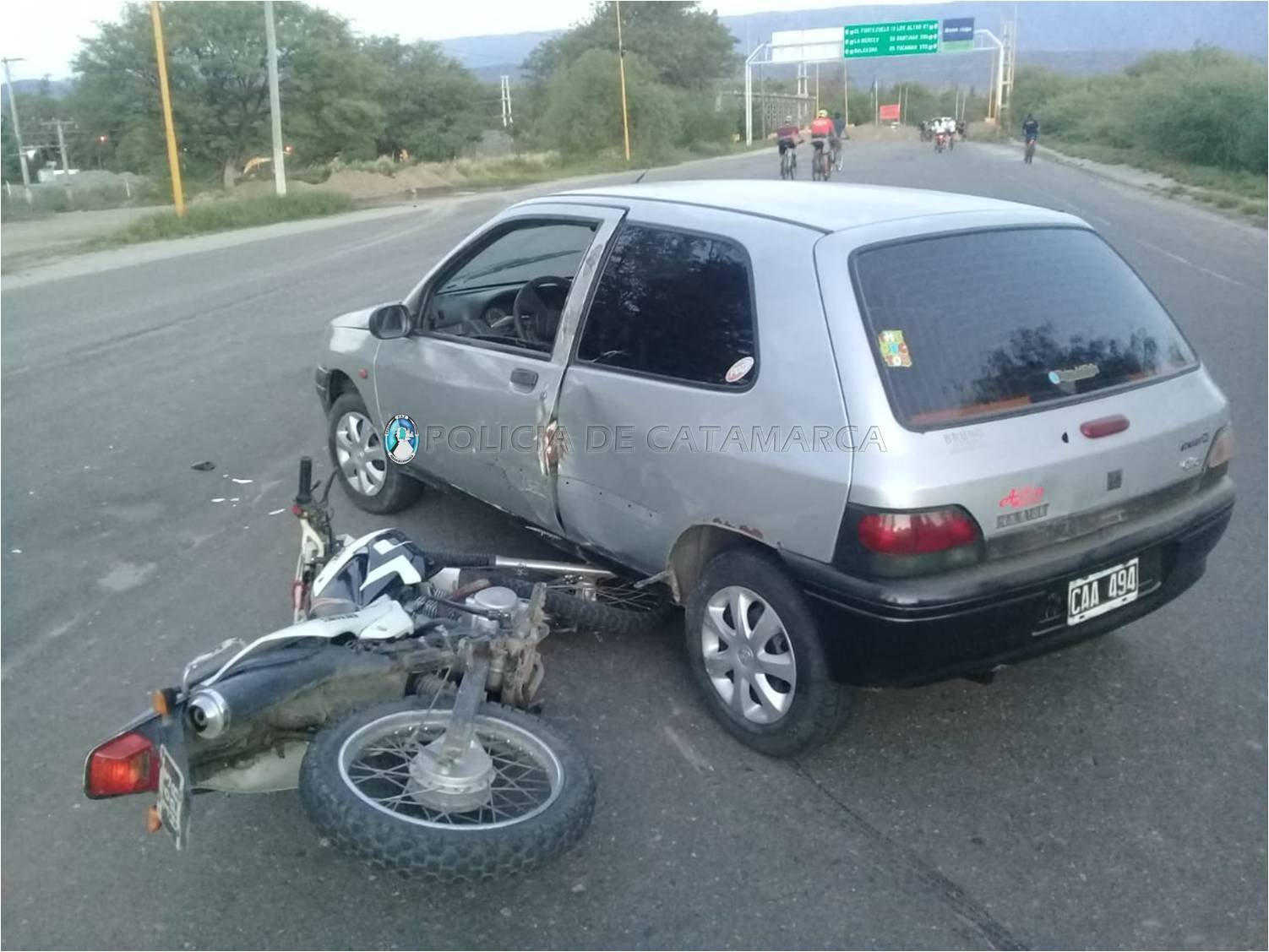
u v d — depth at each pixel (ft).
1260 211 69.72
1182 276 44.11
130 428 26.03
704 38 296.92
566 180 153.38
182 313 42.50
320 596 12.73
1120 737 12.73
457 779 9.82
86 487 21.79
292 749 10.85
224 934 9.80
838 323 11.16
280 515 20.07
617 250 13.82
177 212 86.94
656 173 142.31
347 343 18.95
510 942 9.70
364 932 9.82
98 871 10.67
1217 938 9.72
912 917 9.98
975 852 10.84
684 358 12.60
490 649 11.26
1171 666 14.26
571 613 13.94
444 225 79.66
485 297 17.48
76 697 13.88
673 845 10.96
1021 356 11.57
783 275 11.77
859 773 12.12
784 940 9.72
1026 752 12.46
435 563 13.92
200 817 11.44
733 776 12.06
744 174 122.52
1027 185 94.68
